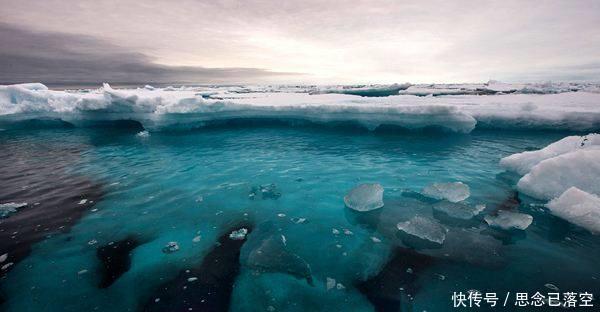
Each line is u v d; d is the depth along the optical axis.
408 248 3.78
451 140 9.61
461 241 3.90
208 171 6.88
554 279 3.14
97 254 3.72
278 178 6.38
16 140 10.40
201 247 3.88
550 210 4.65
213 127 12.32
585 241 3.83
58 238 4.06
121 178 6.42
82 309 2.88
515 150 8.25
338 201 5.23
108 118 12.53
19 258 3.62
